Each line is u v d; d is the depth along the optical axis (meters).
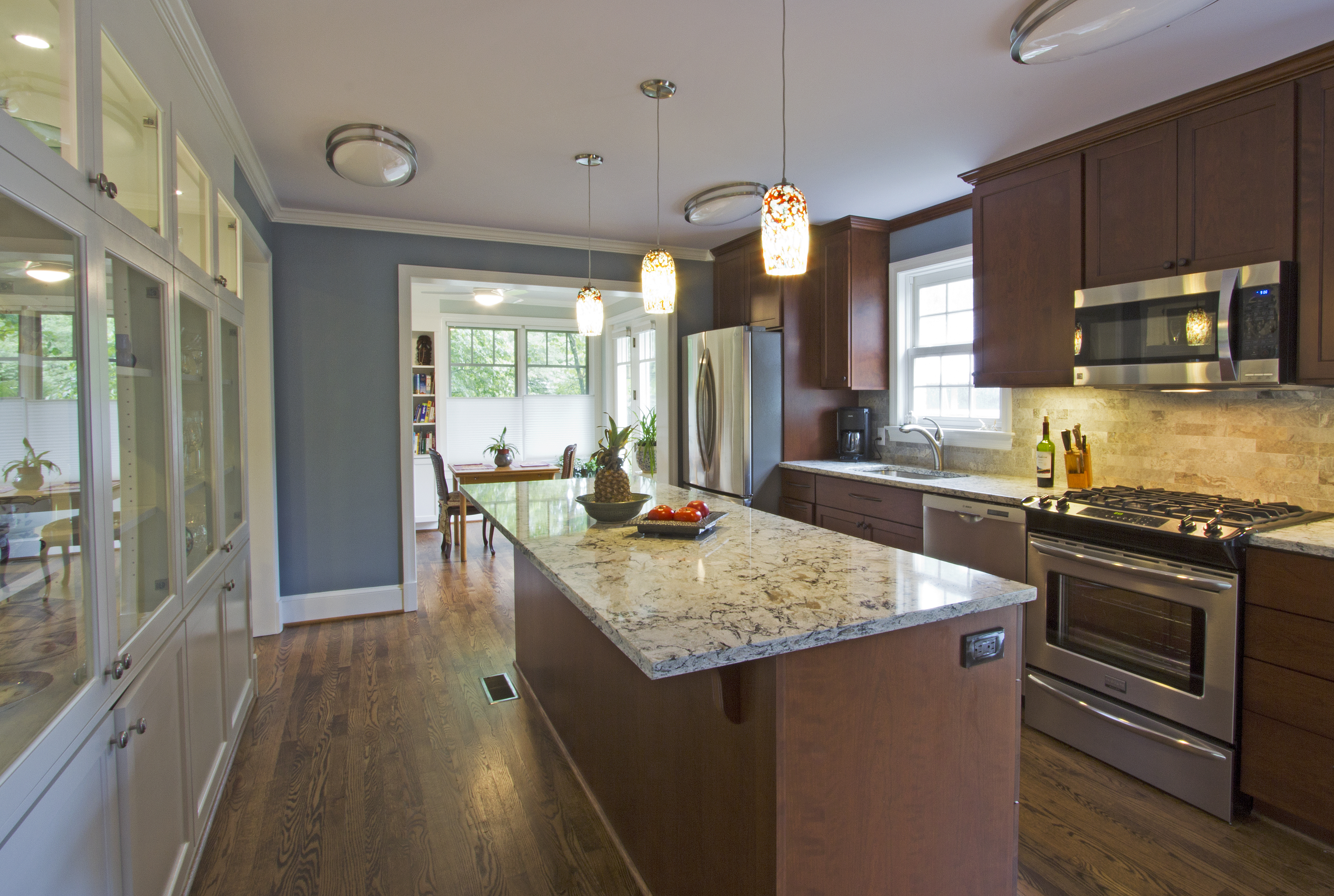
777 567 1.71
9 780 0.94
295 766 2.39
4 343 0.92
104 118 1.30
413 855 1.93
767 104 2.54
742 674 1.36
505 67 2.25
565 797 2.22
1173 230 2.41
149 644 1.49
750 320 4.57
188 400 1.88
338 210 3.85
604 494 2.33
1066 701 2.47
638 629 1.25
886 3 1.90
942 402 3.92
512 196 3.59
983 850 1.53
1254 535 1.98
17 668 0.97
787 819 1.28
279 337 3.86
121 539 1.35
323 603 3.98
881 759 1.38
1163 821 2.05
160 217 1.65
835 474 3.79
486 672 3.24
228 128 2.52
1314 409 2.34
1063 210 2.78
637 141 2.88
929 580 1.59
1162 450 2.81
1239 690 2.01
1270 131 2.15
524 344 7.46
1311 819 1.87
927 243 3.89
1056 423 3.26
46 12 1.06
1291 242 2.11
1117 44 1.99
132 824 1.39
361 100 2.48
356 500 4.05
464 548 5.48
